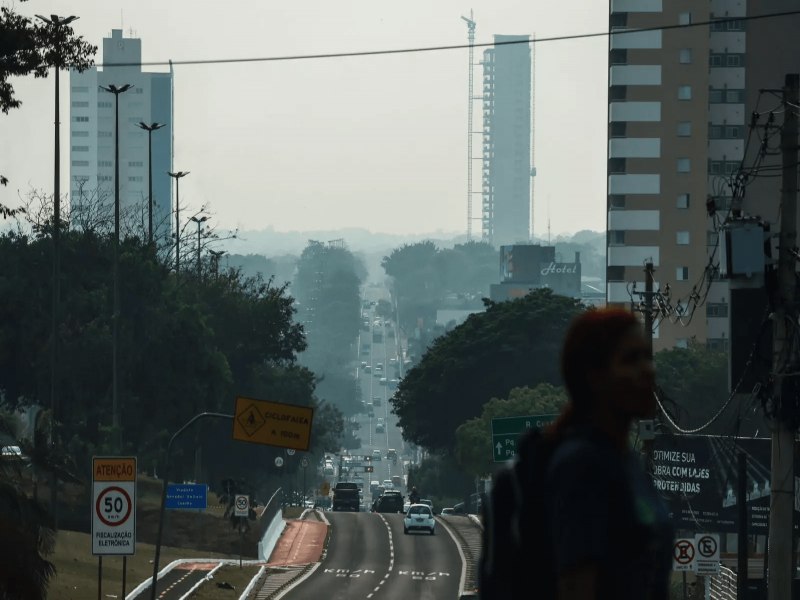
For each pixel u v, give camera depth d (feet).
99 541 280.10
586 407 37.24
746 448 526.16
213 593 530.68
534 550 35.78
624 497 35.19
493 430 408.87
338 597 542.98
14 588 262.47
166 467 383.24
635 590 34.94
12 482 322.34
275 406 375.45
